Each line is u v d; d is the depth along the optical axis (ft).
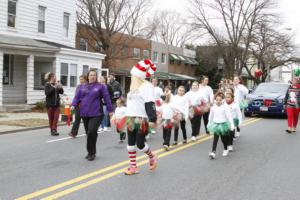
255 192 20.90
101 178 23.25
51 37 84.94
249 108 64.80
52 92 41.37
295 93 46.14
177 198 19.56
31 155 30.48
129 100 23.88
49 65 78.95
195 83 38.19
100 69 89.61
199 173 24.95
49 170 25.35
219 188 21.54
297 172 25.71
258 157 30.73
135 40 138.72
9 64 74.49
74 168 25.95
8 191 20.45
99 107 28.45
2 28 72.28
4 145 35.19
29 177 23.45
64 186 21.47
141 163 27.53
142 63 23.56
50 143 36.42
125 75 124.88
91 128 28.14
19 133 43.60
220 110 29.96
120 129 28.25
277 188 21.76
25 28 77.61
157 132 44.14
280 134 44.60
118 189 20.97
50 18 84.43
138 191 20.65
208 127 30.48
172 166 26.86
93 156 28.68
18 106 68.39
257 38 162.30
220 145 36.24
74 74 82.02
